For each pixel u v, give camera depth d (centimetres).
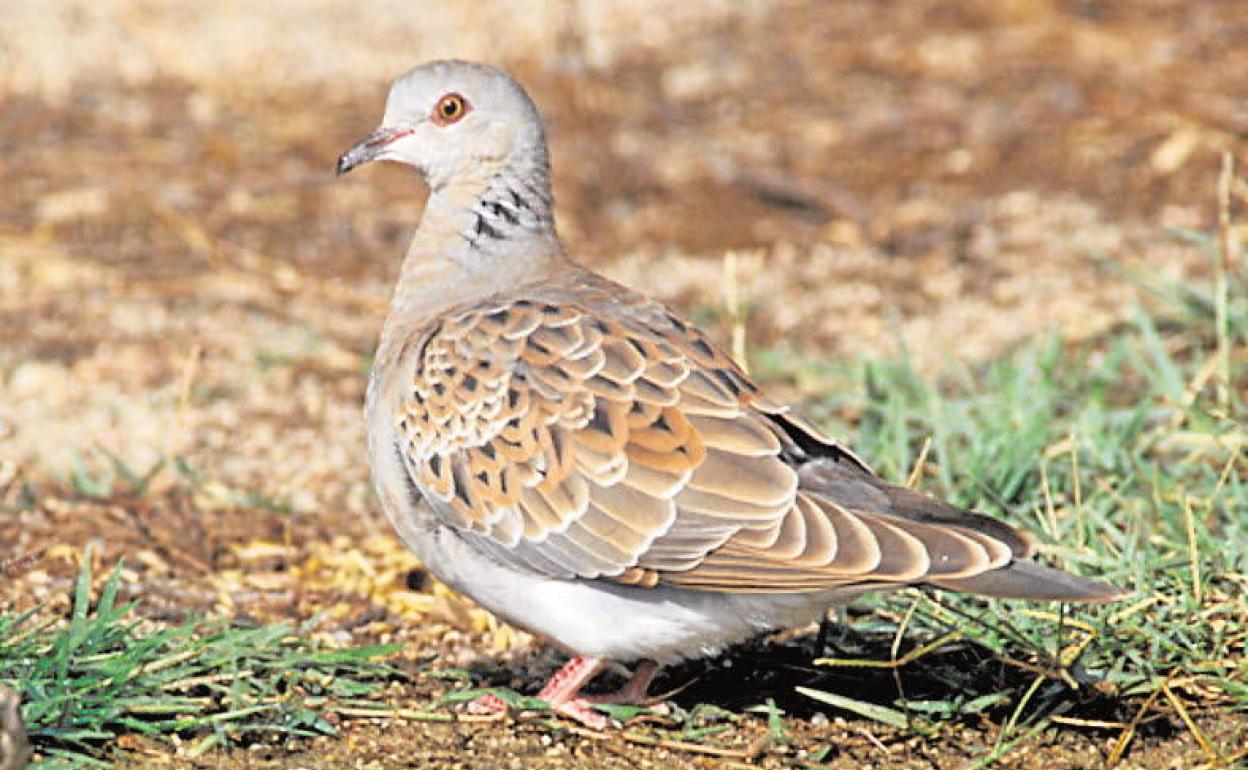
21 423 1357
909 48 2066
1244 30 2019
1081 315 1433
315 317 1563
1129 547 983
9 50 2103
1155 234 1590
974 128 1850
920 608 960
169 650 922
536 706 894
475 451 862
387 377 916
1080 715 899
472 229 962
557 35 2097
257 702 892
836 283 1578
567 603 859
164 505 1194
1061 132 1820
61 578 1078
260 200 1780
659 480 826
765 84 2009
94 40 2152
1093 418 1164
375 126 1931
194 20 2234
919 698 927
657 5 2269
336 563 1121
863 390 1280
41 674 859
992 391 1263
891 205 1722
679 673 969
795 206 1744
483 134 959
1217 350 1318
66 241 1684
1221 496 1072
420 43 2148
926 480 1144
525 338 870
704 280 1591
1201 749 870
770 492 814
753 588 809
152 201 1762
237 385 1435
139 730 872
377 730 898
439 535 891
